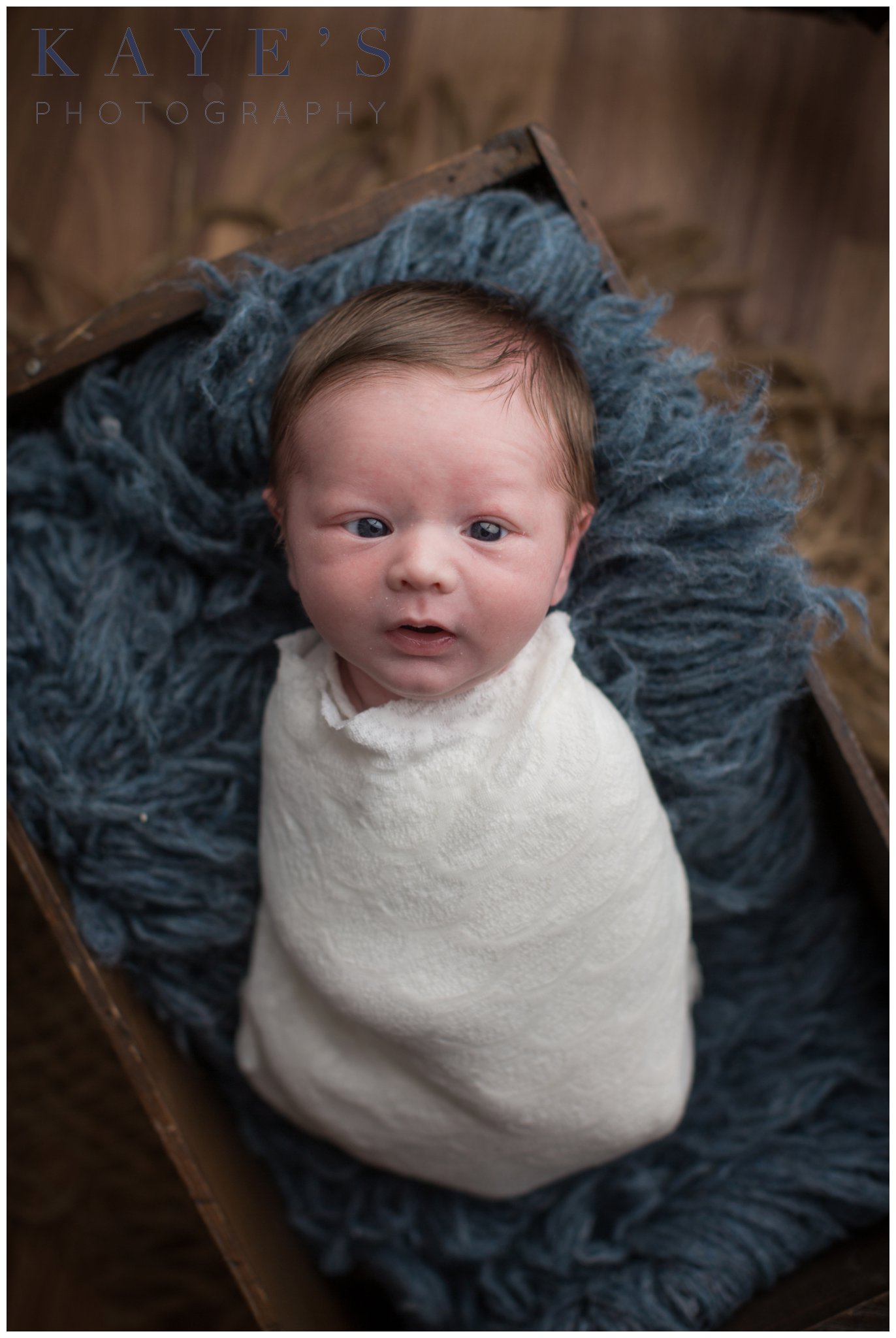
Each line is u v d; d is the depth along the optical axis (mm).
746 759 743
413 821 590
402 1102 693
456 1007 623
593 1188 812
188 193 1023
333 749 609
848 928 848
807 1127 838
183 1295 946
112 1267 951
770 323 1042
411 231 672
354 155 1028
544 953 619
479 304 573
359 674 607
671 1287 781
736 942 856
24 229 1013
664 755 724
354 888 621
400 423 519
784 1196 809
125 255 1017
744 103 1041
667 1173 826
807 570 701
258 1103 833
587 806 601
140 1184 951
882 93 1039
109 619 719
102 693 713
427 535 515
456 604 519
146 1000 782
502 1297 792
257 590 730
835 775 768
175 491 713
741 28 1037
